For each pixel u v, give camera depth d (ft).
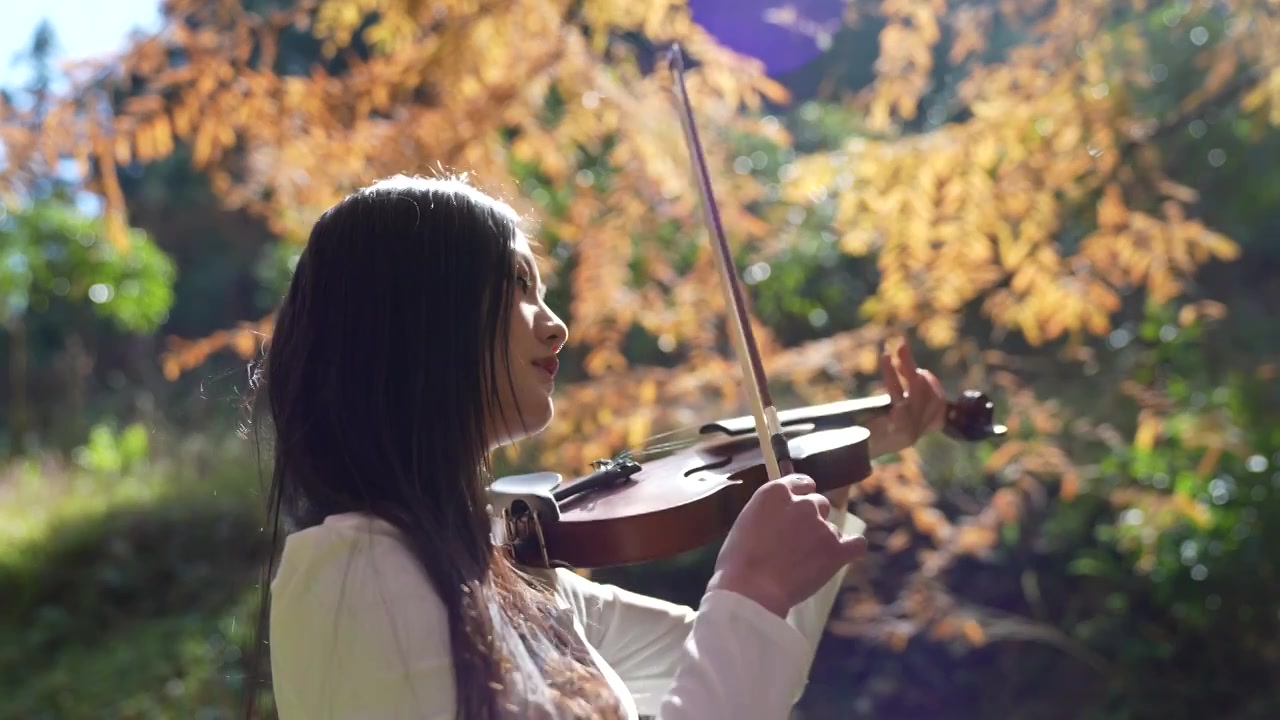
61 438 32.24
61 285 33.37
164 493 23.58
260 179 10.55
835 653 18.74
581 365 16.46
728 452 6.39
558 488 5.58
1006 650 17.79
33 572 21.62
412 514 3.72
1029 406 12.30
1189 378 16.69
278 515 4.01
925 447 17.12
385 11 10.71
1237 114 13.65
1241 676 15.61
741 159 13.71
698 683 3.60
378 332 3.86
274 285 33.73
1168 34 13.53
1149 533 14.98
